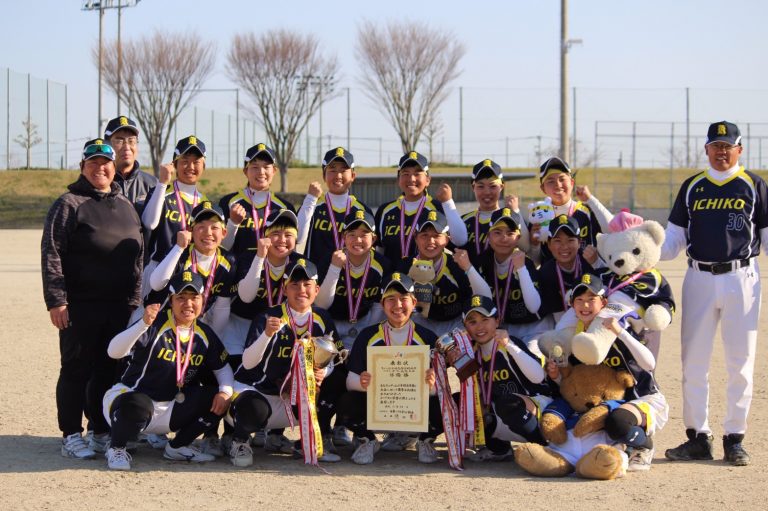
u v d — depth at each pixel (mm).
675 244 7730
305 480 6910
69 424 7590
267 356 7516
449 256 8375
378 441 8250
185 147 8453
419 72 51000
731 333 7402
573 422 7266
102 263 7613
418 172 8766
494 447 7605
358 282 8250
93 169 7660
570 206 8703
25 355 12367
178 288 7297
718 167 7516
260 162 8555
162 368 7309
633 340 7148
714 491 6512
